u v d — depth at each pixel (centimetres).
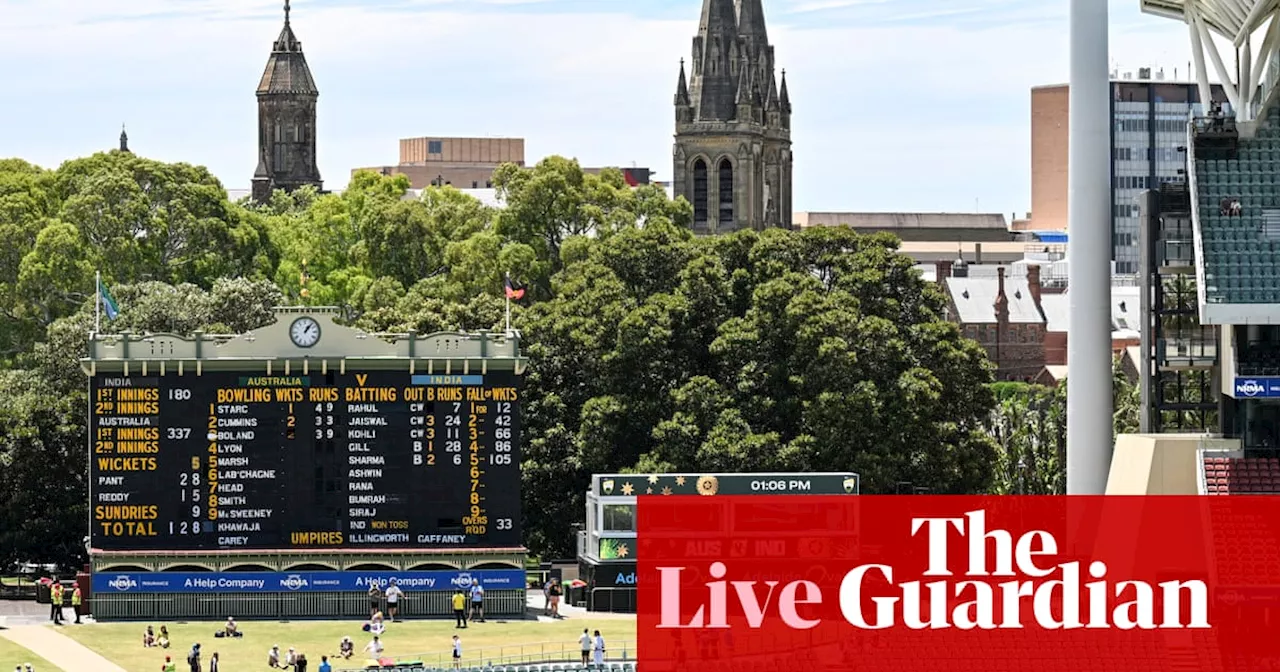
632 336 17225
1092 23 13600
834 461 16300
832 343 16450
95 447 13488
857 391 16350
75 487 16138
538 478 17050
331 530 13588
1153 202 13200
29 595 15088
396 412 13588
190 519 13538
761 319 17125
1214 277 12838
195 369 13488
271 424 13525
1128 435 12862
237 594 13588
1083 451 13650
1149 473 12525
